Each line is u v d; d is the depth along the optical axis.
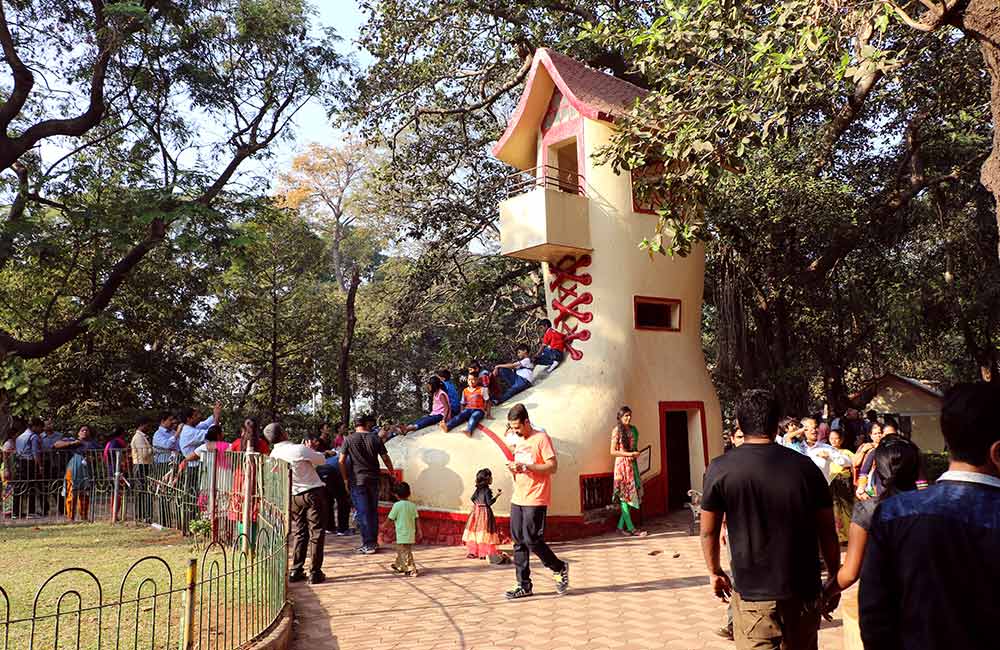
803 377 16.23
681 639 6.72
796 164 15.71
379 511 12.38
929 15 8.55
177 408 25.66
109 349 25.03
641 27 11.98
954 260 20.34
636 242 13.99
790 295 16.88
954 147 18.44
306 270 29.39
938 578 2.46
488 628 7.20
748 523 4.07
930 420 28.77
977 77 14.77
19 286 23.48
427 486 11.98
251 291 27.86
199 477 12.03
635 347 13.75
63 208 20.33
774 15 9.30
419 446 12.39
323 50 22.25
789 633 3.97
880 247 20.72
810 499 4.05
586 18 19.70
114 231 19.28
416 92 22.16
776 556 3.99
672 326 14.64
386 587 8.92
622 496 12.28
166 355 26.47
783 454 4.15
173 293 24.59
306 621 7.54
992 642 2.39
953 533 2.48
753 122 9.52
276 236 27.83
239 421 26.75
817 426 11.34
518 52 21.28
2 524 14.18
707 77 10.15
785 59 8.52
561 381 13.43
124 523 14.23
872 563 2.63
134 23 19.42
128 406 25.08
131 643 6.27
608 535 12.32
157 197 19.66
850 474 9.80
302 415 29.78
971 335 20.84
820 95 11.59
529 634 6.98
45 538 12.24
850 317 21.92
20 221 19.19
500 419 12.43
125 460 14.82
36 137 19.11
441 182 23.47
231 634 6.04
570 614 7.61
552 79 14.86
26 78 18.89
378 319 31.38
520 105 15.21
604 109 14.16
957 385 2.74
